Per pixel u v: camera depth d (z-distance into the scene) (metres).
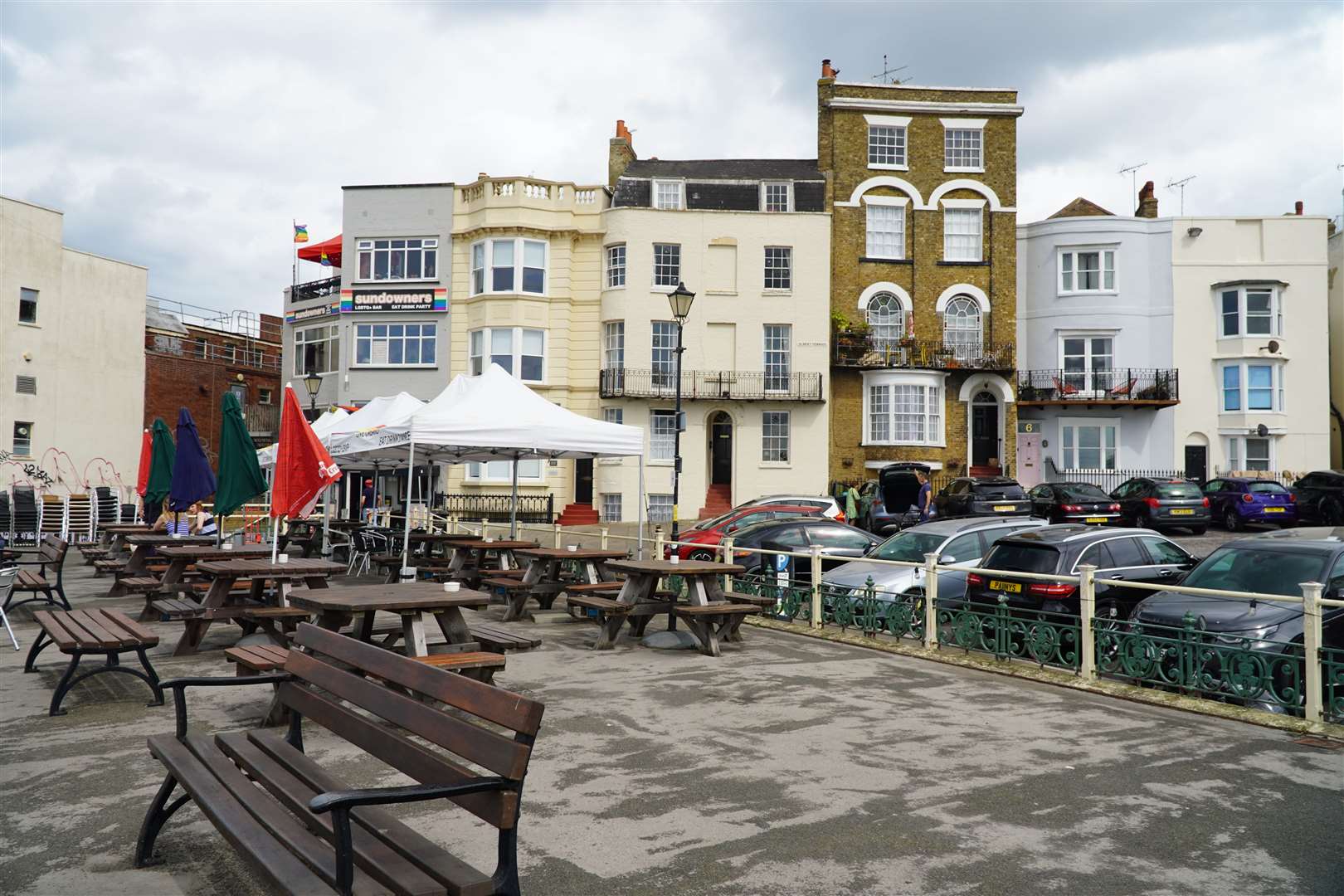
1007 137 37.28
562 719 7.23
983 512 25.47
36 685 8.33
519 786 3.31
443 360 35.53
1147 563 11.14
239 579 11.68
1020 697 8.10
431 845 3.60
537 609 13.73
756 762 6.12
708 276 35.28
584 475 35.25
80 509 30.50
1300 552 9.24
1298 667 7.21
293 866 3.47
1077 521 27.42
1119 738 6.75
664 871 4.41
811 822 5.05
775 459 35.34
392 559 15.45
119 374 40.41
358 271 36.06
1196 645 7.75
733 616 10.89
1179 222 37.41
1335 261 40.03
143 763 6.02
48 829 4.90
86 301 38.94
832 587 11.81
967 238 37.31
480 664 7.21
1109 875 4.38
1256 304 36.53
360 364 36.00
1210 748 6.50
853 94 37.16
